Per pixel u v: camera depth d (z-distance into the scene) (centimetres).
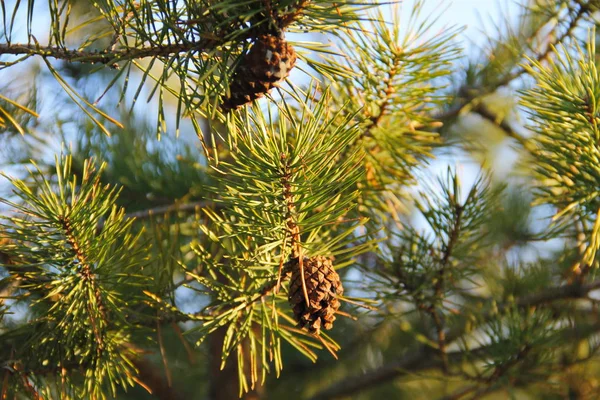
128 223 98
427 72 105
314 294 92
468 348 116
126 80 90
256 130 92
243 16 87
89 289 96
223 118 92
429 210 111
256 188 92
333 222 92
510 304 118
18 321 109
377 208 110
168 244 104
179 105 90
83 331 99
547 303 119
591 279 116
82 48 92
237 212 93
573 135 100
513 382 117
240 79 90
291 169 91
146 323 102
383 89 105
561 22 117
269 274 96
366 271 113
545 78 101
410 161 108
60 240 95
